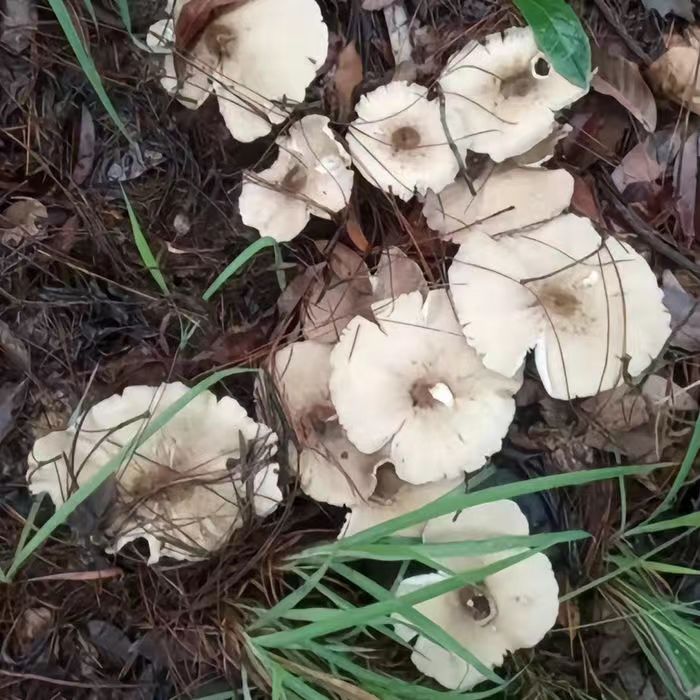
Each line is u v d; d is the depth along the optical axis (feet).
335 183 1.11
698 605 1.15
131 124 1.18
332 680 0.99
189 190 1.19
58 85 1.17
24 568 1.08
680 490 1.17
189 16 1.08
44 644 1.07
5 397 1.11
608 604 1.14
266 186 1.12
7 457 1.11
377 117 1.11
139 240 1.05
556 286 1.07
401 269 1.13
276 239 1.10
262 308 1.18
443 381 1.06
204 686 1.08
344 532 1.06
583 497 1.15
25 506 1.10
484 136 1.11
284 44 1.10
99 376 1.13
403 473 1.05
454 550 0.96
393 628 1.11
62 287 1.15
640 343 1.07
